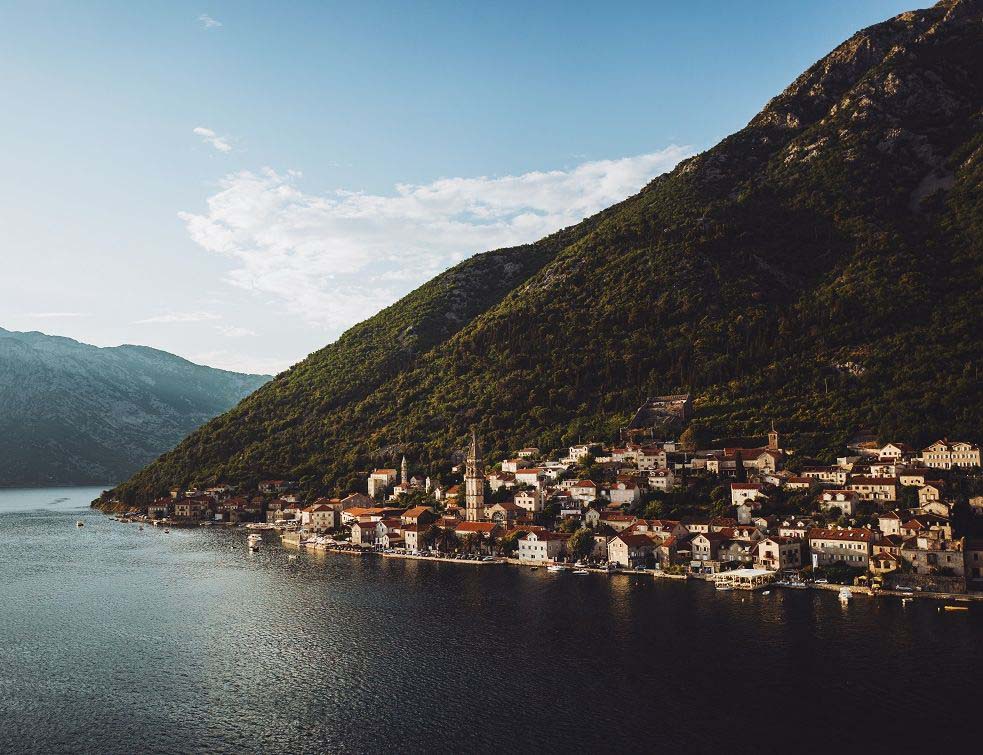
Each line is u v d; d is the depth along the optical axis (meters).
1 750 121.69
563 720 129.25
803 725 124.94
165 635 181.62
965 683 138.75
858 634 167.38
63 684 149.50
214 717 133.25
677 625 179.00
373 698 140.38
